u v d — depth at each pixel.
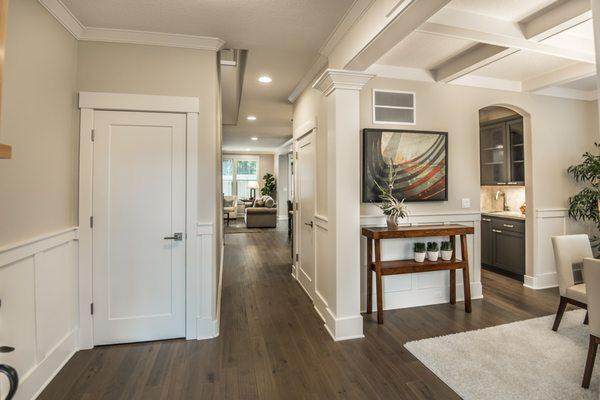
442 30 2.37
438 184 3.53
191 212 2.66
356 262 2.77
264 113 5.74
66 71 2.34
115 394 1.98
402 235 3.05
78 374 2.18
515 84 3.87
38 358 2.02
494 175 5.05
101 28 2.46
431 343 2.60
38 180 2.02
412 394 1.98
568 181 4.18
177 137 2.65
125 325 2.60
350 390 2.03
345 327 2.71
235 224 10.55
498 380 2.10
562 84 3.83
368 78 2.72
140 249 2.62
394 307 3.41
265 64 3.41
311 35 2.65
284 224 10.59
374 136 3.33
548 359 2.34
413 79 3.48
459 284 3.65
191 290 2.68
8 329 1.76
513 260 4.39
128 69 2.56
